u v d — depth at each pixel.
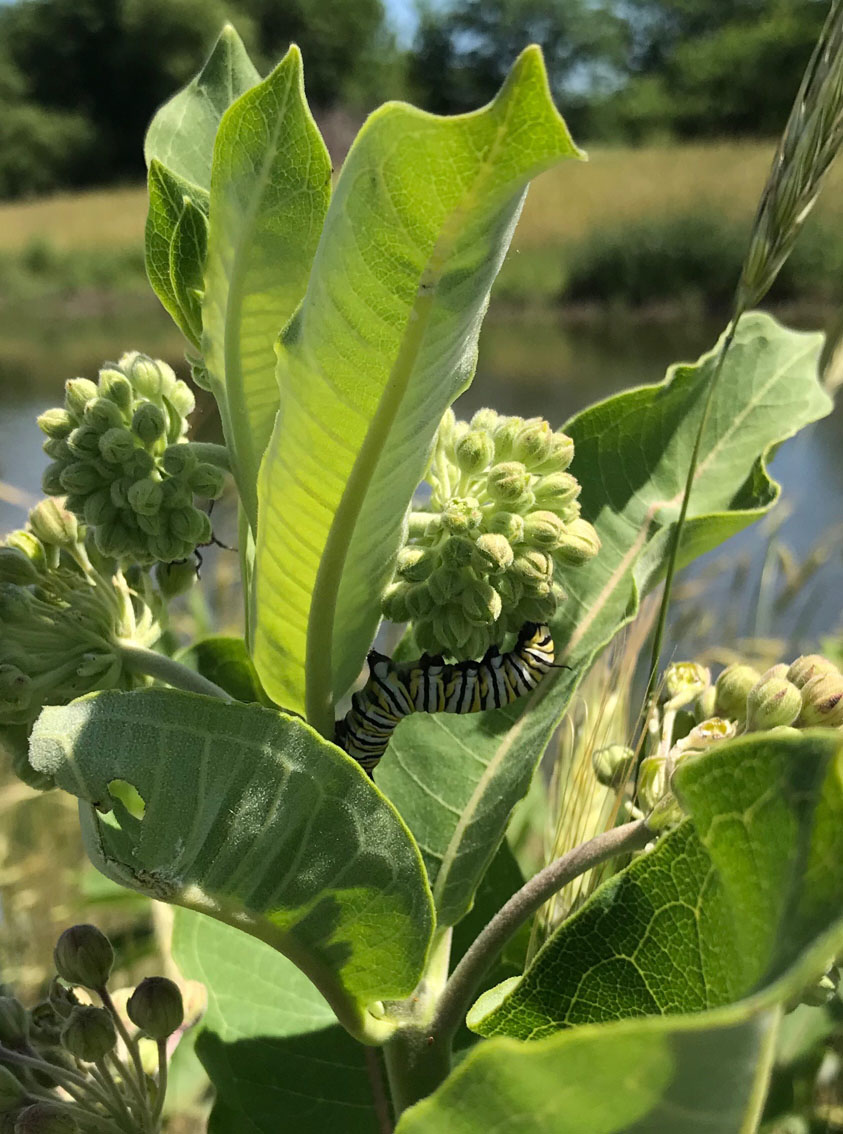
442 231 0.13
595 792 0.24
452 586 0.18
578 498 0.25
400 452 0.16
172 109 0.23
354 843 0.16
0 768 0.61
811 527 0.90
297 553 0.17
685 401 0.26
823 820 0.10
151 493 0.19
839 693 0.18
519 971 0.26
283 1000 0.25
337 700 0.19
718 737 0.19
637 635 0.26
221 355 0.19
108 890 0.40
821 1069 0.31
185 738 0.15
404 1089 0.19
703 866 0.14
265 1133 0.24
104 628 0.20
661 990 0.15
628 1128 0.11
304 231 0.17
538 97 0.11
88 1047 0.19
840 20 0.19
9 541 0.21
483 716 0.23
